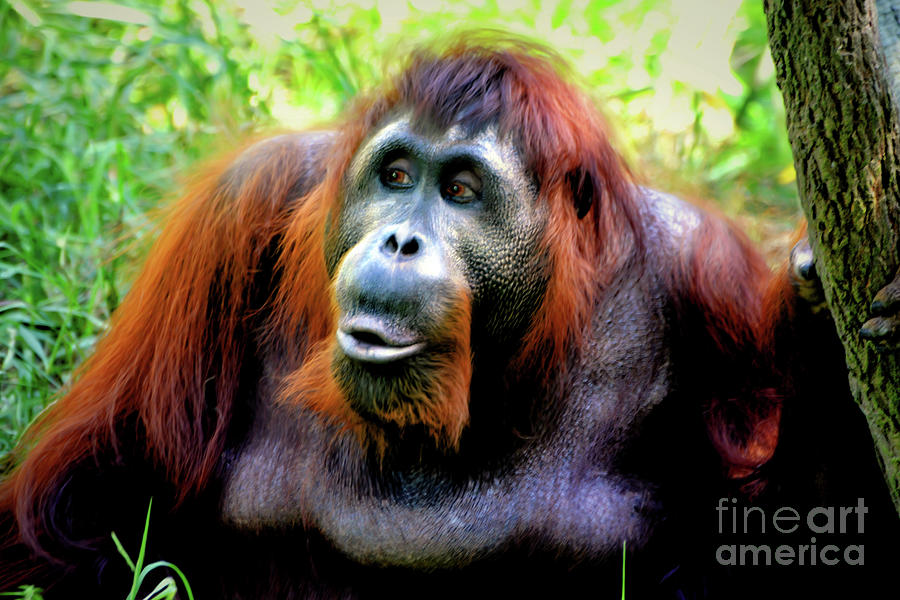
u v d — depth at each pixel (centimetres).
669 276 605
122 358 612
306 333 591
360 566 577
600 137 584
